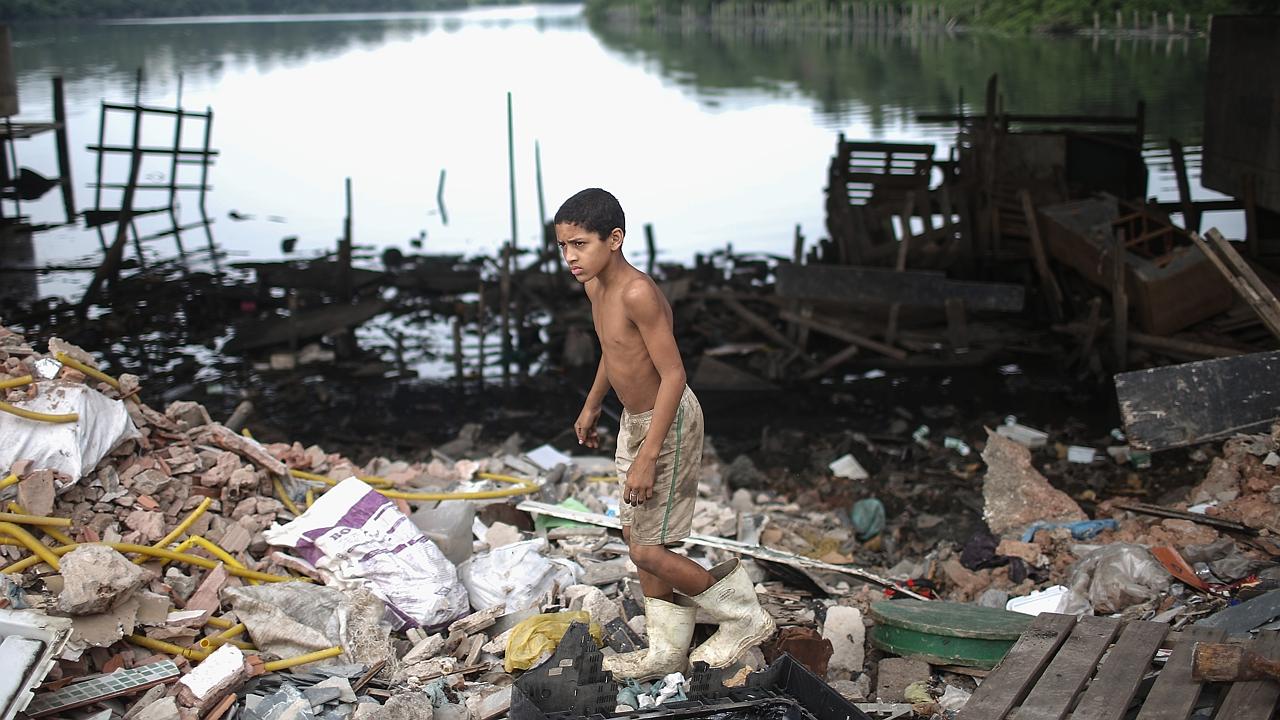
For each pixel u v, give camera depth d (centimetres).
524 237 1973
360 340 1389
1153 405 729
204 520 499
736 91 3953
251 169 2688
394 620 473
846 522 793
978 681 467
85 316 1457
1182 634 427
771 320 1409
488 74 4988
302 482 576
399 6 15538
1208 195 1911
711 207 2145
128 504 479
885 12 7100
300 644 435
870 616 560
